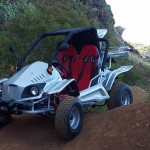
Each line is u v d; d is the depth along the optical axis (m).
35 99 2.84
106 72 3.55
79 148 2.72
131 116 2.90
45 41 4.46
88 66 3.46
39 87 2.84
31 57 4.42
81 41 3.48
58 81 3.01
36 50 4.48
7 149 2.88
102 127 2.90
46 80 2.95
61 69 3.36
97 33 3.52
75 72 3.43
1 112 3.04
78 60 3.48
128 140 2.62
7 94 2.89
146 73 9.96
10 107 2.90
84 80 3.42
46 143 2.89
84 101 3.15
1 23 6.29
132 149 2.53
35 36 4.55
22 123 3.33
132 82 7.38
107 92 3.48
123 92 3.52
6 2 6.77
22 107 2.89
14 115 3.61
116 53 3.75
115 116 3.01
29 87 2.85
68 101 2.81
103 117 3.07
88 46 3.48
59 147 2.80
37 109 2.92
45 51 4.49
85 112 3.49
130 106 3.10
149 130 2.65
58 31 3.31
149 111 2.88
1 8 6.54
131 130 2.72
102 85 3.42
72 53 3.46
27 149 2.84
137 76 7.64
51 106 2.96
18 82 2.87
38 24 4.59
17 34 4.62
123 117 2.93
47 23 4.68
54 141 2.90
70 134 2.80
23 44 4.51
